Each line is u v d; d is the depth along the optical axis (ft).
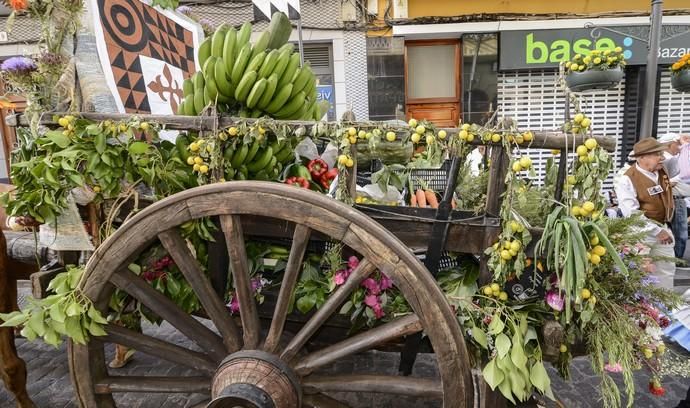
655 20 14.46
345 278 4.66
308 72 5.76
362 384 4.61
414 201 5.69
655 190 11.59
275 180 5.46
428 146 4.23
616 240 4.70
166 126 4.77
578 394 8.18
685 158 15.34
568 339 4.56
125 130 4.77
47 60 5.33
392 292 5.09
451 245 4.60
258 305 5.32
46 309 4.53
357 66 19.29
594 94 20.57
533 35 18.99
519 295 4.52
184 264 4.54
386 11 18.89
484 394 4.52
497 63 19.44
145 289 4.71
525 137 4.17
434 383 4.46
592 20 18.98
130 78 7.22
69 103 5.64
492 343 4.40
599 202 4.25
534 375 4.26
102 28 6.76
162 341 5.12
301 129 4.58
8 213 4.87
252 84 5.13
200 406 5.16
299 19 11.63
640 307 4.67
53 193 4.81
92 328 4.71
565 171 4.36
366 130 4.41
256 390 4.30
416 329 4.20
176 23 9.17
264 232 4.96
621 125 20.79
